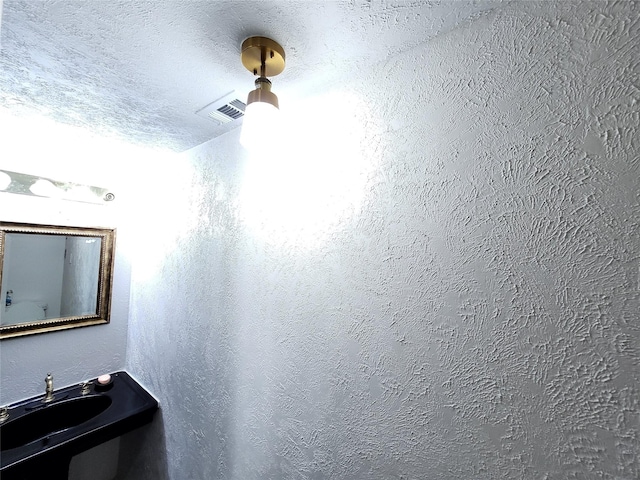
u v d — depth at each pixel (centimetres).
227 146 106
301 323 77
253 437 89
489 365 48
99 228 147
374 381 62
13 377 125
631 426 37
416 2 49
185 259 122
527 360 45
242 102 86
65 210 136
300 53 62
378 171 63
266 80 59
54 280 135
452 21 53
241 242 97
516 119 47
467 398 50
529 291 45
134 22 55
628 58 38
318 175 75
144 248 152
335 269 70
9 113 96
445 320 53
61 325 137
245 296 94
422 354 55
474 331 50
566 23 43
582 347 40
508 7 48
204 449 108
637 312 37
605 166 39
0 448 112
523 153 46
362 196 66
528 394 44
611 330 38
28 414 121
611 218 39
